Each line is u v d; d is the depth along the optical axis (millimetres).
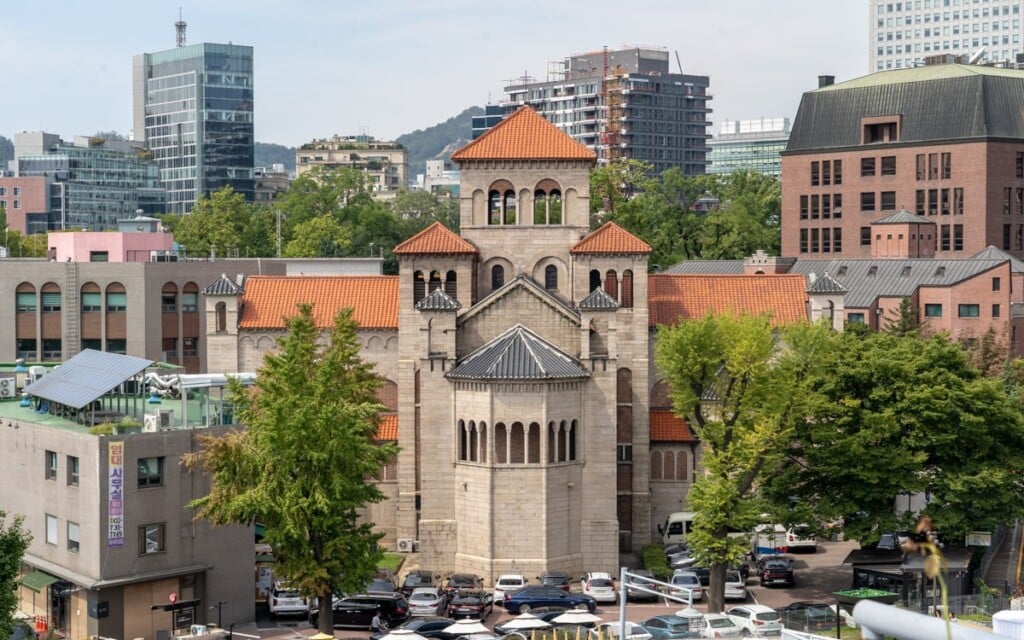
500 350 105562
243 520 84812
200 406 98750
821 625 85562
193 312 151750
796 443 106062
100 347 148125
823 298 117875
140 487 89062
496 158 113625
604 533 105500
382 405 93000
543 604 95125
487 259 114250
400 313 110938
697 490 93688
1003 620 56469
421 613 93500
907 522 99500
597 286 111625
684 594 90312
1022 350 172500
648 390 113312
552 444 103562
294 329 89438
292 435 84125
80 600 89062
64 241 163250
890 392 100312
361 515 115062
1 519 85875
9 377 119188
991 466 99062
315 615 93938
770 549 110312
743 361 93625
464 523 105125
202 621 92250
